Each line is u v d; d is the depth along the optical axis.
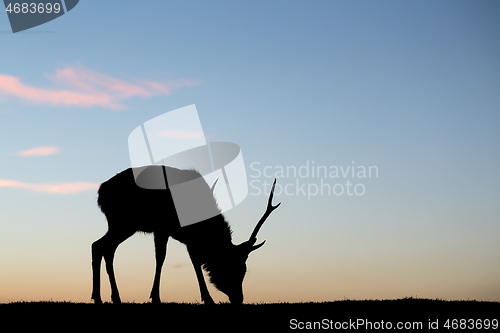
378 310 10.89
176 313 10.36
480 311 10.95
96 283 11.62
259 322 9.85
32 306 10.98
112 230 11.99
